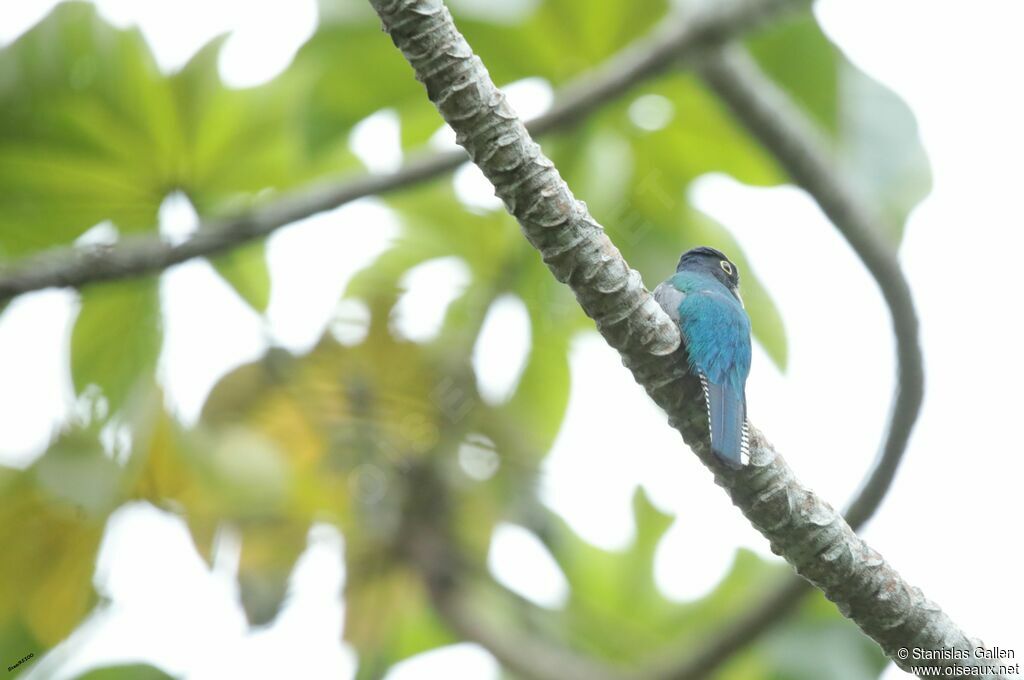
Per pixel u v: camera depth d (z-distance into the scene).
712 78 13.24
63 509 12.91
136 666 13.63
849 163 14.03
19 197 14.19
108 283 13.05
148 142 14.13
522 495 14.36
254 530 13.52
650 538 16.84
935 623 9.26
